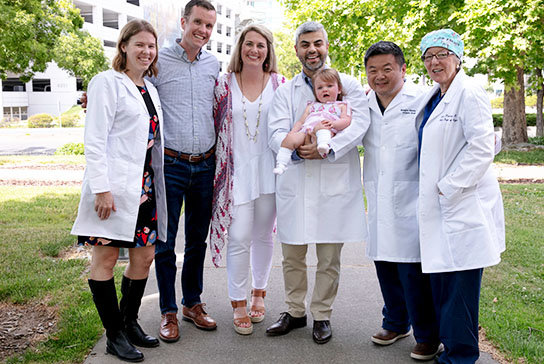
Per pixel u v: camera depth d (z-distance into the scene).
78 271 5.06
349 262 5.57
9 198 9.29
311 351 3.59
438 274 3.22
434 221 3.19
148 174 3.51
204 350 3.61
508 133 19.16
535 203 8.62
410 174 3.48
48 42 16.20
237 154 3.92
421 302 3.43
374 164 3.60
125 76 3.41
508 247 5.92
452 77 3.19
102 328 3.83
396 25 14.12
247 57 3.78
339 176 3.74
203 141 3.87
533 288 4.63
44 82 49.97
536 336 3.67
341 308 4.33
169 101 3.80
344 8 15.75
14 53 15.07
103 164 3.23
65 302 4.25
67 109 49.28
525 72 20.88
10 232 6.64
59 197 9.48
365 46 15.94
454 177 3.03
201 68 3.89
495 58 15.45
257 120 3.92
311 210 3.75
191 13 3.69
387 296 3.68
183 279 4.12
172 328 3.77
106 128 3.26
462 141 3.15
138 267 3.62
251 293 4.41
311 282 5.00
